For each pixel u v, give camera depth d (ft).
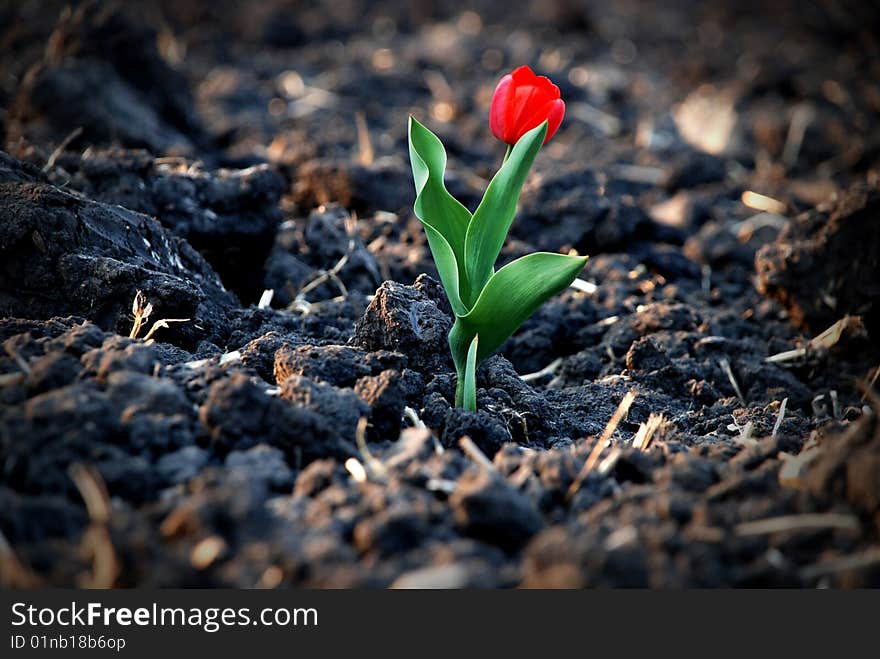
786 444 5.28
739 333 6.36
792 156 8.99
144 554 4.80
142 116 7.28
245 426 5.10
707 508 4.97
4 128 6.97
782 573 4.86
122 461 4.96
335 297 6.32
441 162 5.34
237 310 5.94
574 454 5.23
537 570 4.84
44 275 5.56
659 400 5.82
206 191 6.29
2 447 4.95
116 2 7.65
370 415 5.24
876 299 6.20
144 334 5.57
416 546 4.88
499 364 5.69
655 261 6.83
